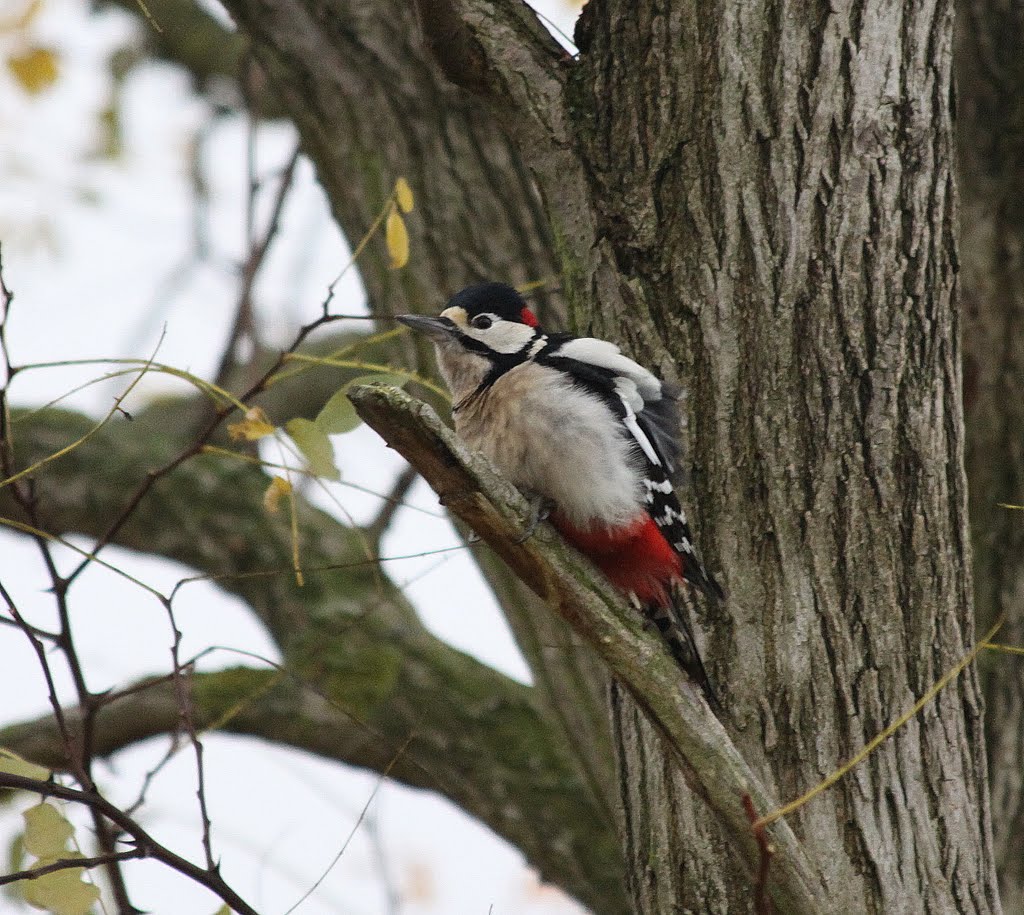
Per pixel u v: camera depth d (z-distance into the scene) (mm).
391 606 12906
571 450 7988
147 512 13453
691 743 6676
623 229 8008
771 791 7367
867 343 7664
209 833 6922
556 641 10711
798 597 7543
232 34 17312
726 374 7750
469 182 10680
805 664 7477
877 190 7734
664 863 7613
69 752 7391
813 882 6523
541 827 11828
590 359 7906
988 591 10836
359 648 12406
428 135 10703
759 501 7648
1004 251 11133
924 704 7457
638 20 8094
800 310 7695
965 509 7863
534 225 10672
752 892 7230
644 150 8016
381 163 10750
